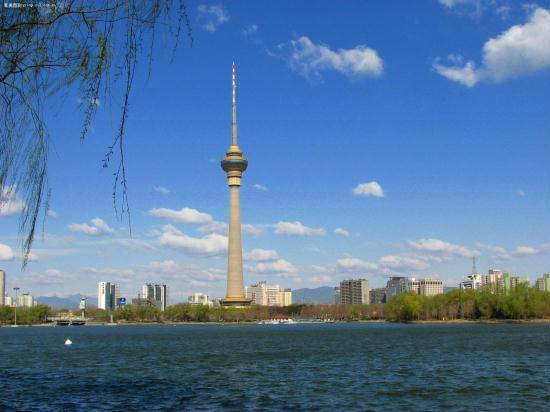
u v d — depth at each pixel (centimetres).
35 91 1148
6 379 8262
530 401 6031
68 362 11212
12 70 1145
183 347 16225
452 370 8969
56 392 6869
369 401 6175
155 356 12719
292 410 5684
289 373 8919
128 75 1120
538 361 10206
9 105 1151
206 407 5844
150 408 5766
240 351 14238
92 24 1123
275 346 16300
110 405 5934
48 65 1144
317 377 8344
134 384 7644
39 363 11006
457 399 6219
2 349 15650
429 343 16088
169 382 7875
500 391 6712
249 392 6850
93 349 15450
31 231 1159
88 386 7444
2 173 1145
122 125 1132
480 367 9338
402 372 8825
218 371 9312
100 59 1118
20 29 1133
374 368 9500
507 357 11112
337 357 11888
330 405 5959
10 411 5606
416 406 5856
